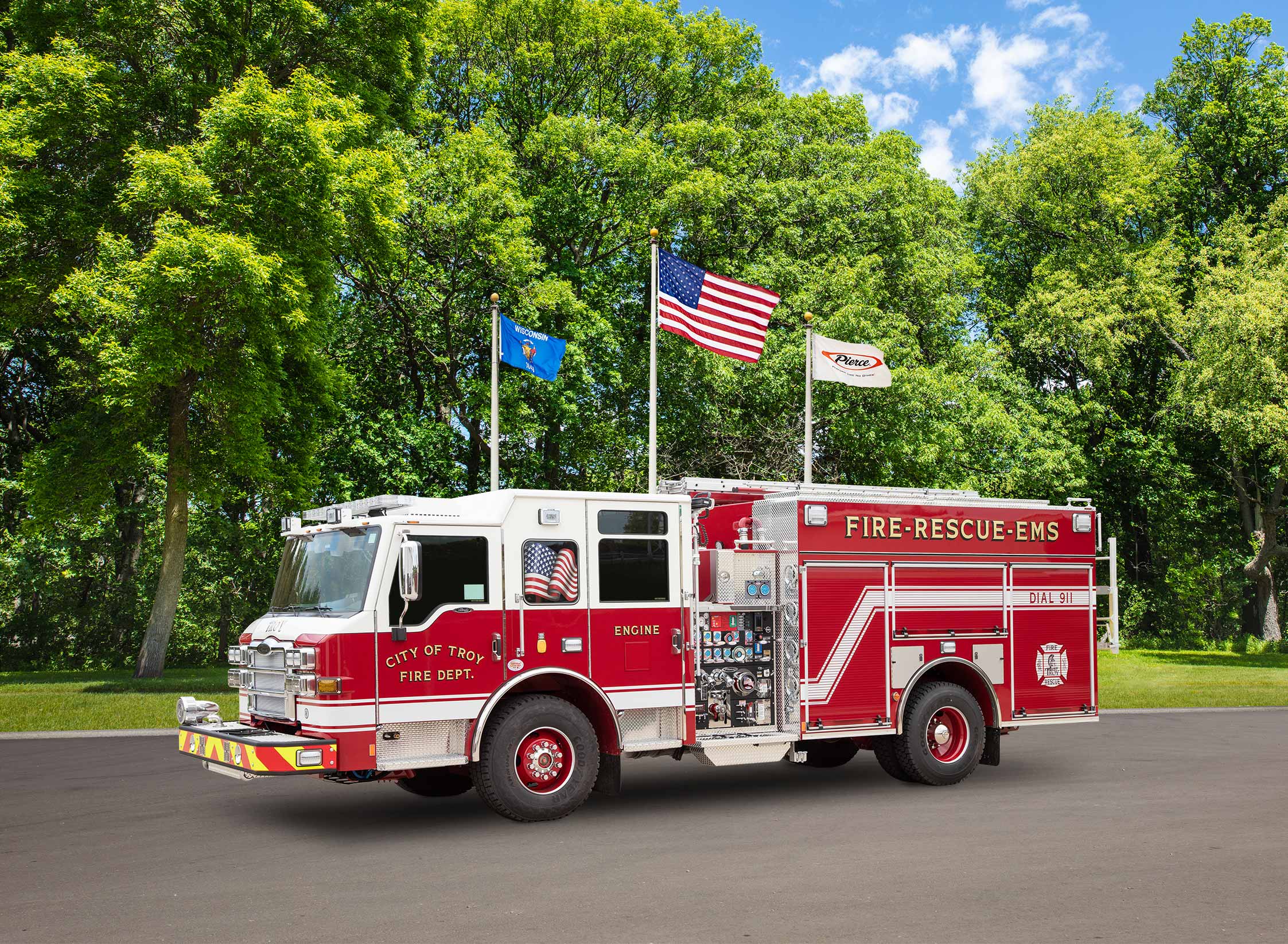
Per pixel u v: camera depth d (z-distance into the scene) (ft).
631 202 86.69
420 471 82.69
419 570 27.20
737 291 51.34
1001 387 104.17
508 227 78.48
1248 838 26.40
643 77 96.22
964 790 33.96
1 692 62.18
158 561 95.30
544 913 19.74
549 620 28.73
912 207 89.81
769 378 78.23
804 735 32.30
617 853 24.79
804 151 92.63
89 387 69.31
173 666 96.37
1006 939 18.04
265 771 24.97
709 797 32.78
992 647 36.11
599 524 29.86
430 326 82.84
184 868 23.47
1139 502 123.65
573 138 86.02
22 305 65.05
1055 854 24.52
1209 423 97.25
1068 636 37.76
